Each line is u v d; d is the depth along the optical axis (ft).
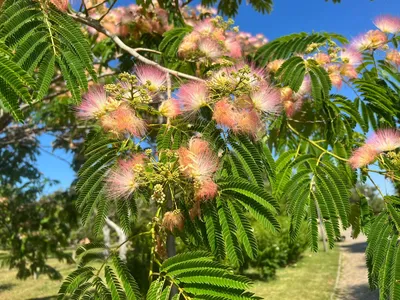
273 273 38.22
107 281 4.38
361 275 37.60
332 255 49.96
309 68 7.09
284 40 8.59
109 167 5.26
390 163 6.05
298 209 5.64
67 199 26.35
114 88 5.30
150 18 11.80
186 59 8.42
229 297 3.98
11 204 27.68
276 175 6.16
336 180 5.82
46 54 5.01
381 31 8.39
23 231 27.61
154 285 4.25
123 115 5.24
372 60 8.53
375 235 5.37
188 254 4.33
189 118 5.58
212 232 4.85
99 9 11.84
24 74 4.02
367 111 8.43
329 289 33.14
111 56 13.75
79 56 5.27
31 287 44.14
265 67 8.52
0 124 18.37
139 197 5.22
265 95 5.68
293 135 9.04
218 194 4.96
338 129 8.04
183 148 4.92
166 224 4.80
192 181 4.93
